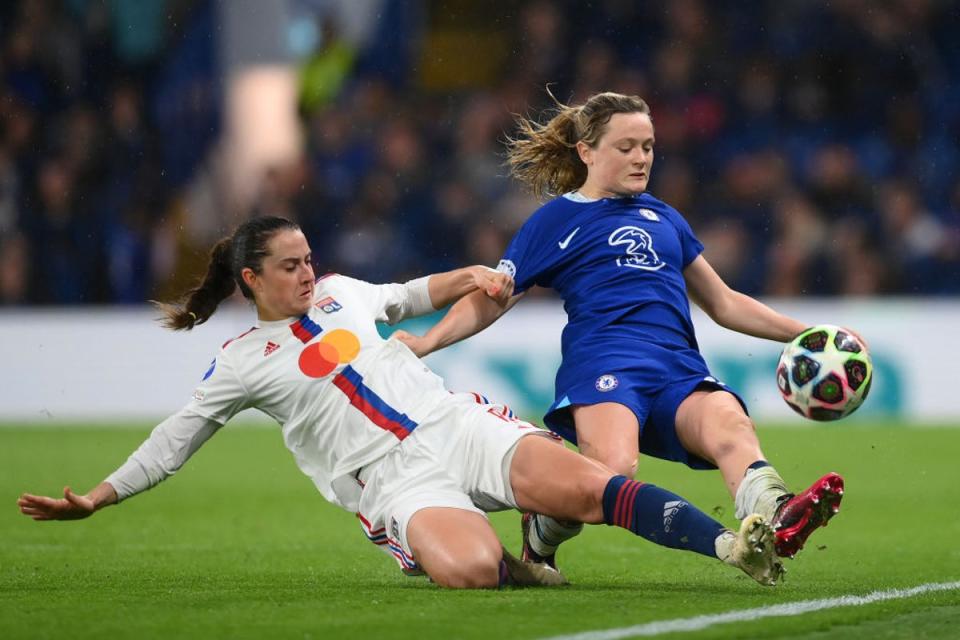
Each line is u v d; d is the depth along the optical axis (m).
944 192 61.91
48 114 64.31
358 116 65.62
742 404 19.39
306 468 19.72
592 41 67.06
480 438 18.58
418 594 17.45
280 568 21.91
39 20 65.19
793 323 21.42
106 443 46.91
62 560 23.08
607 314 20.30
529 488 18.09
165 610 16.36
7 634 14.82
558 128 21.80
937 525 27.50
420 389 19.33
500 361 52.34
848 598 17.34
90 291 59.94
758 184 61.72
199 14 66.50
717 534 16.52
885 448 43.38
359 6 67.88
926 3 64.69
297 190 61.50
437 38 68.88
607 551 24.08
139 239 60.88
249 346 19.38
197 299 20.33
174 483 37.00
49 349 56.41
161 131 65.06
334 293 19.94
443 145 65.06
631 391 19.55
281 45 66.75
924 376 52.25
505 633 14.55
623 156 20.88
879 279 58.00
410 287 21.05
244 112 66.50
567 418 20.20
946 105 63.75
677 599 17.05
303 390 19.19
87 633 14.80
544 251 21.06
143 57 65.88
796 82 64.56
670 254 20.77
